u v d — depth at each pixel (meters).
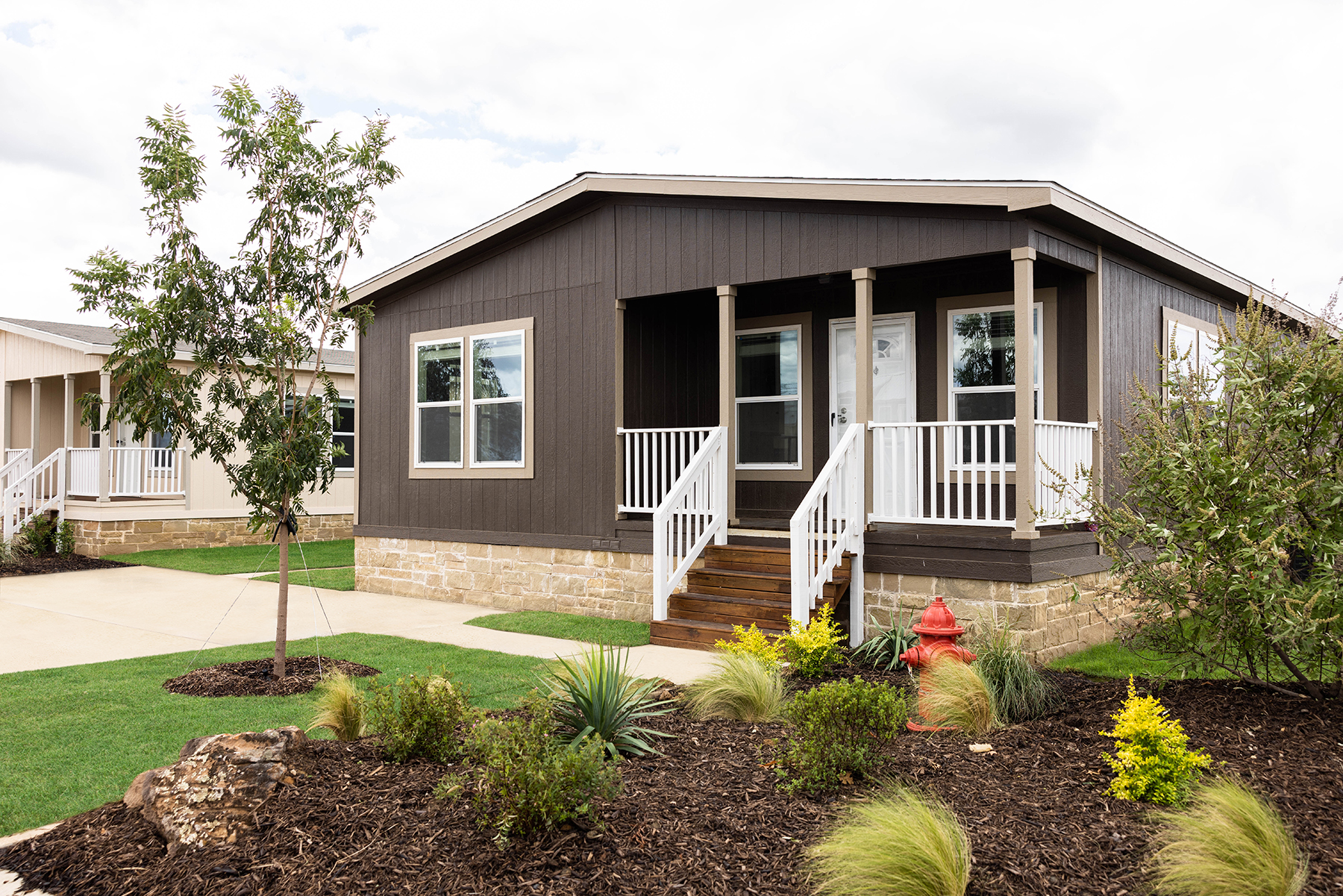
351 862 3.30
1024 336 7.50
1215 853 3.06
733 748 4.70
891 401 10.12
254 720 5.74
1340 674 5.00
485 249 11.53
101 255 6.48
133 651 8.12
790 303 10.84
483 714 4.52
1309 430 5.15
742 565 8.91
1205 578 5.02
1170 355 6.38
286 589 6.93
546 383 10.95
